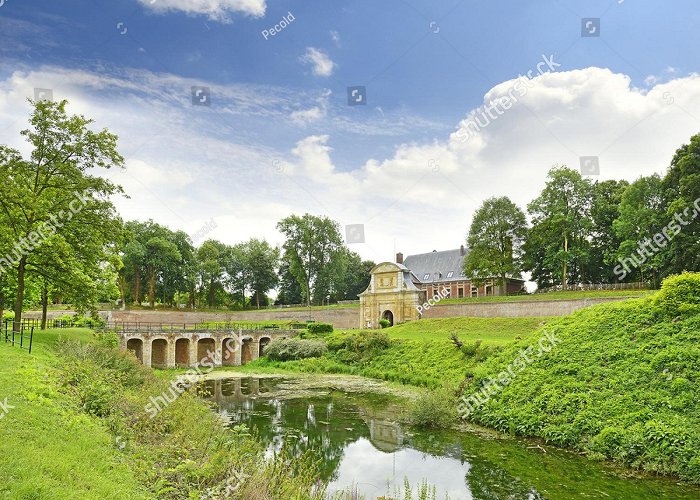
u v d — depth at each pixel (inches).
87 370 685.9
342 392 1211.2
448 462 621.0
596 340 868.0
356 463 615.2
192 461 413.1
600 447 634.2
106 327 1841.8
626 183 2460.6
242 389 1280.8
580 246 2402.8
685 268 1636.3
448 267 3302.2
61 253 1073.5
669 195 1809.8
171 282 3297.2
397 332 2004.2
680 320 805.2
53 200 1079.6
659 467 566.9
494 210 2534.5
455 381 1110.4
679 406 630.5
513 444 700.7
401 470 589.3
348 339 1827.0
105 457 393.4
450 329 1855.3
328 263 3186.5
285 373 1669.5
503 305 2134.6
